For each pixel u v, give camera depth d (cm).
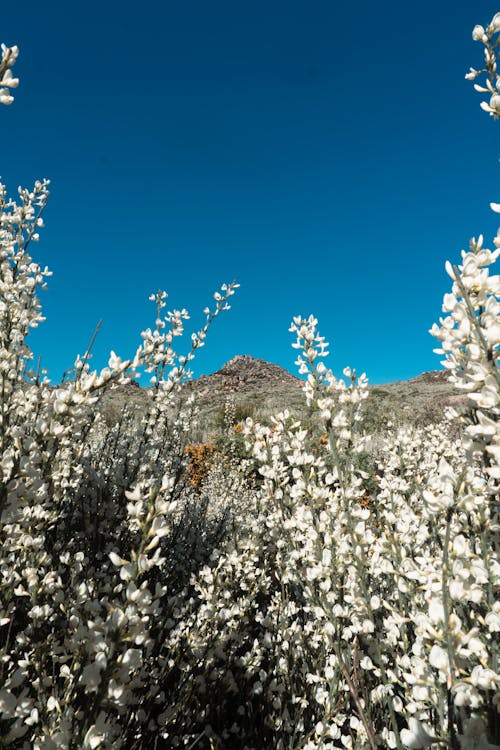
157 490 135
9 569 194
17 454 172
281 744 205
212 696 236
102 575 257
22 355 288
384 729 158
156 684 211
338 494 210
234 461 893
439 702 120
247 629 275
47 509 259
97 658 123
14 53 176
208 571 268
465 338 112
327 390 212
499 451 100
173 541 367
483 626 128
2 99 174
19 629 225
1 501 164
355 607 182
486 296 112
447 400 1163
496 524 121
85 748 120
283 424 234
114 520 324
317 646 234
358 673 166
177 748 213
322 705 215
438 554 178
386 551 173
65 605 201
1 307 267
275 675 243
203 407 2009
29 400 261
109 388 217
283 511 237
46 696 166
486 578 117
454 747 108
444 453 409
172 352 383
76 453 302
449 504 122
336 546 195
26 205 339
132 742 190
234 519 362
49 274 339
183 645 238
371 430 911
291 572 258
